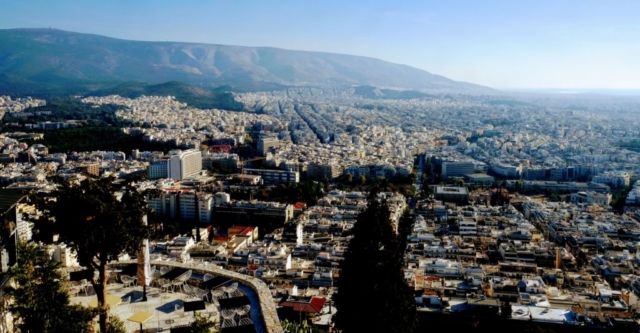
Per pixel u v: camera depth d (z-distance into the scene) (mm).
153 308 125875
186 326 113750
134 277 141500
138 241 110250
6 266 104812
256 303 129500
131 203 108625
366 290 120938
